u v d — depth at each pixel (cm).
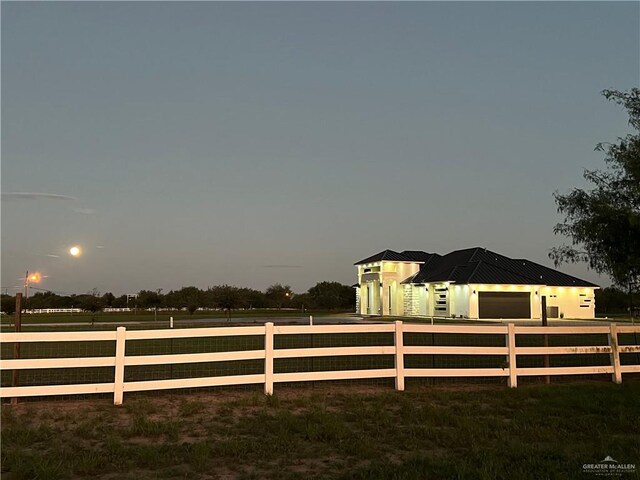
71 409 997
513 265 6078
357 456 748
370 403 1073
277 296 10194
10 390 994
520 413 991
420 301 6412
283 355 1156
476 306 5438
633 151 1184
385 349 1220
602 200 1223
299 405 1053
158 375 1407
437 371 1236
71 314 7294
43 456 714
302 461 726
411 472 666
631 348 1359
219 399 1095
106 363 1045
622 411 991
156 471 680
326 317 5934
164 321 4519
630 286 1252
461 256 6378
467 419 933
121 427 876
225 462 717
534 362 1711
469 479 650
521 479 649
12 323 4278
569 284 5716
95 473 671
